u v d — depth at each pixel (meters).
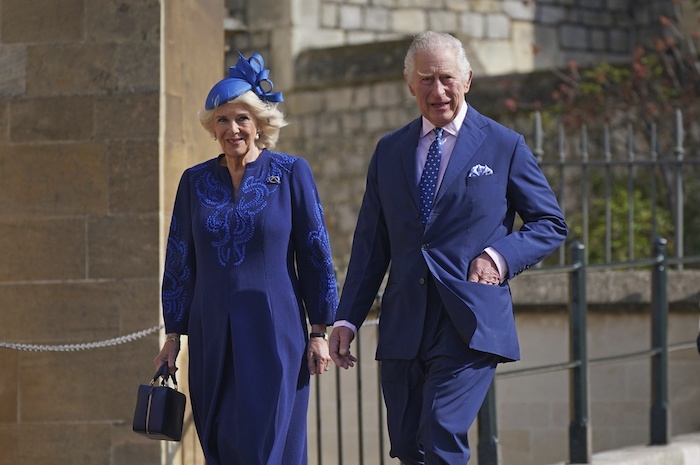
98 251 17.12
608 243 23.25
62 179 17.22
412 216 12.72
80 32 17.22
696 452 20.31
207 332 13.21
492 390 17.34
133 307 17.03
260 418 12.95
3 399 17.30
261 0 41.84
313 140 40.75
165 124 17.17
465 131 12.77
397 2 43.28
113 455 17.11
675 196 23.48
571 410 18.78
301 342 13.32
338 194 40.22
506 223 12.84
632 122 31.86
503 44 45.19
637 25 47.41
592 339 23.31
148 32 17.08
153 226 17.02
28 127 17.30
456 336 12.53
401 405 12.98
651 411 20.31
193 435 17.59
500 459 17.36
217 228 13.24
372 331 22.83
